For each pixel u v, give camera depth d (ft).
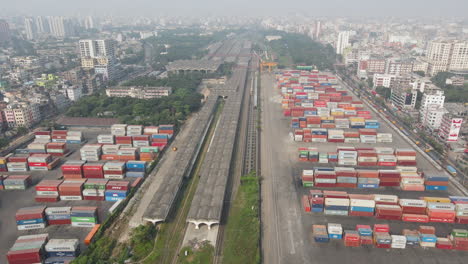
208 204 465.88
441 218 443.73
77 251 393.50
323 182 537.65
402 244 398.62
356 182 535.60
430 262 377.71
